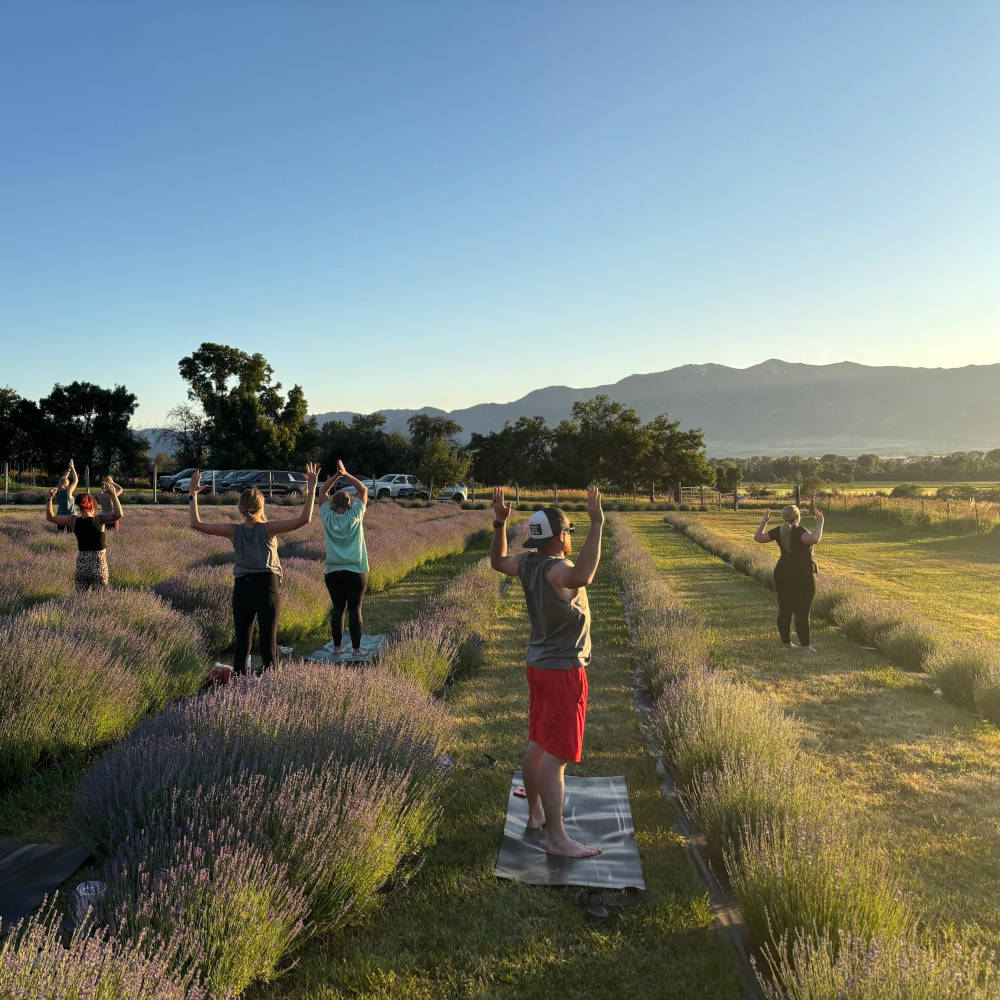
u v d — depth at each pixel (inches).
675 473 2847.0
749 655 347.3
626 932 127.8
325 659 293.0
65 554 510.0
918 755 219.6
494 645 351.9
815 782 185.8
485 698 264.5
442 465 1883.6
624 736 230.5
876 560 812.6
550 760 150.3
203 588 357.4
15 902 125.2
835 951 109.3
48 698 186.4
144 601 296.5
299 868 122.3
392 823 142.8
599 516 137.9
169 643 261.3
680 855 155.6
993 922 132.8
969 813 179.6
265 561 238.1
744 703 215.2
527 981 114.2
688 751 188.9
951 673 275.6
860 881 120.9
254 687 191.9
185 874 111.5
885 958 95.8
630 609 437.1
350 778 141.5
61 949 90.4
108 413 2458.2
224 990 98.7
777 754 189.2
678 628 340.2
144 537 658.2
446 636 303.9
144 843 123.3
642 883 140.5
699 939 125.7
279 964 117.1
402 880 140.8
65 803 165.8
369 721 172.9
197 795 133.1
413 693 213.5
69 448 2412.6
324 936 125.2
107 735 200.7
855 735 237.3
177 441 2694.4
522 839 158.4
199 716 169.6
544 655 149.3
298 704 180.4
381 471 3063.5
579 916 131.6
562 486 3110.2
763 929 122.4
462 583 469.1
